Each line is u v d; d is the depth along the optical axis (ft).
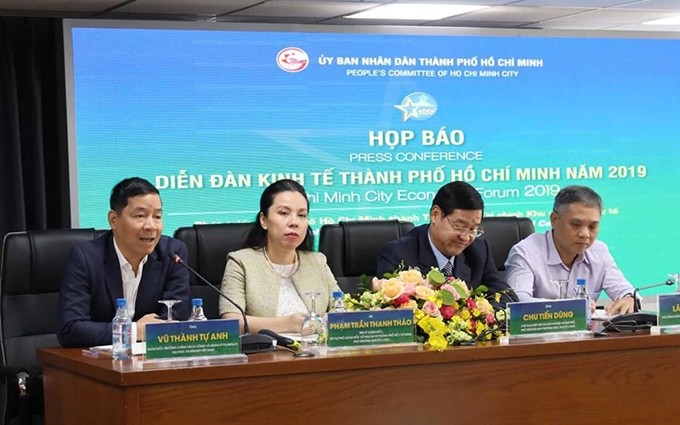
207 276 13.66
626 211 24.82
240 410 9.48
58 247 13.47
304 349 10.39
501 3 23.49
